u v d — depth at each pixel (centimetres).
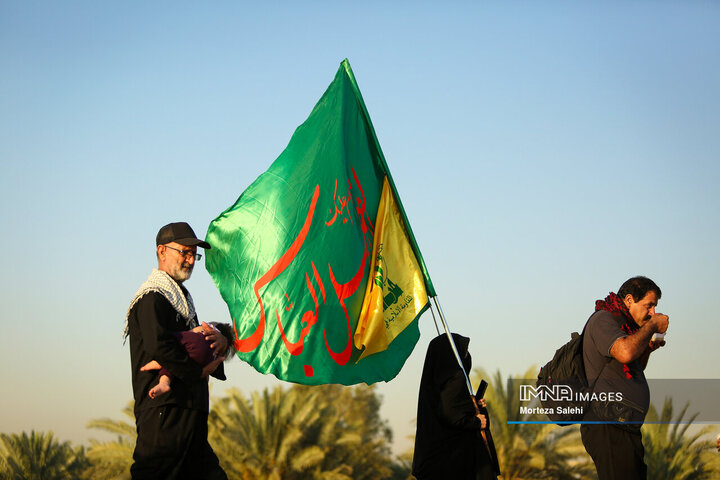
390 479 3275
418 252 680
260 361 611
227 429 2997
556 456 2627
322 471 3050
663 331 538
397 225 693
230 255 631
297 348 617
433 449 609
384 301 666
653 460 1702
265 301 621
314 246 639
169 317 506
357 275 652
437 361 629
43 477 3194
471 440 609
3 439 3197
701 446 1658
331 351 627
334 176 661
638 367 570
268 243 632
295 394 3070
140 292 508
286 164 656
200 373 498
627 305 581
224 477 525
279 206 642
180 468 501
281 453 2912
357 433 3198
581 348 574
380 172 706
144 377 504
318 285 632
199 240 532
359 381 631
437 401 612
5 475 3148
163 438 495
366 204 688
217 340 514
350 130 693
